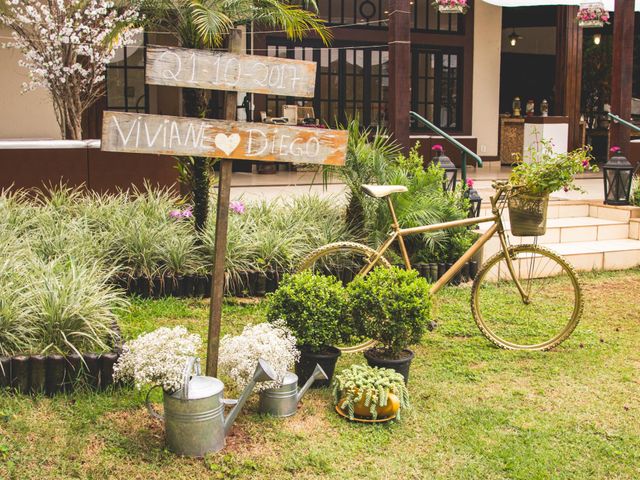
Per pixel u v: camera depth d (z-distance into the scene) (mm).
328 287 4441
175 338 3609
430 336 5441
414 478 3480
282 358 3871
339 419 4012
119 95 11562
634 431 4020
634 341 5508
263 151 3879
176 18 5965
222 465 3482
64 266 5125
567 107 14336
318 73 13547
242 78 3793
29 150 7270
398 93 7875
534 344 5348
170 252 5965
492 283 7059
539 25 17125
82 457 3473
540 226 5230
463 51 14922
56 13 7828
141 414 3906
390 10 7891
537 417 4152
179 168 6633
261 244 6285
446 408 4219
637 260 7922
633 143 11039
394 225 5270
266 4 5891
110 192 7590
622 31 9531
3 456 3418
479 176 12781
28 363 3990
